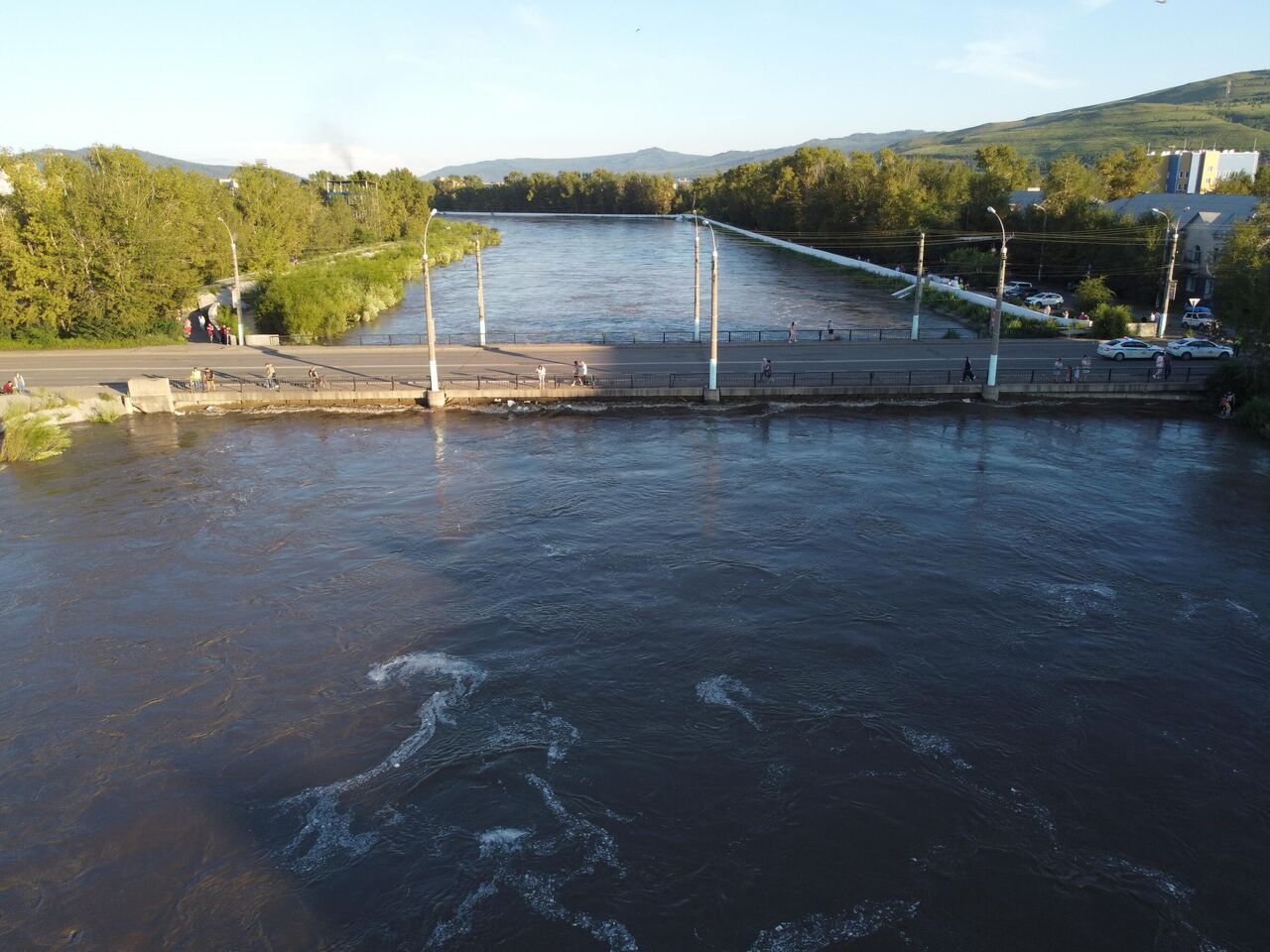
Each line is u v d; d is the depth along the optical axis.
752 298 96.00
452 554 30.23
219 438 44.44
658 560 29.59
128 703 21.86
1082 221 93.88
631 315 85.25
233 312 78.69
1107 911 15.54
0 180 66.19
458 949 14.87
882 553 30.02
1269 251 56.66
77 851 17.12
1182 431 45.19
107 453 42.03
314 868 16.70
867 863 16.64
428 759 19.70
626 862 16.73
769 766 19.36
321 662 23.58
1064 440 43.50
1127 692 22.09
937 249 114.94
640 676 22.78
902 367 56.25
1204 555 29.89
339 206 144.75
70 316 65.12
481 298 63.56
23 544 31.16
